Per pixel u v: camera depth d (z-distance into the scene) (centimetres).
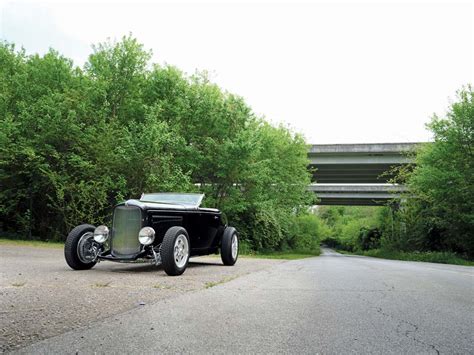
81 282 572
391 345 280
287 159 3447
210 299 456
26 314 356
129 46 2459
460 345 282
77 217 2014
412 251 3444
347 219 9519
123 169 2131
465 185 2792
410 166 3578
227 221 2703
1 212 2202
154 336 293
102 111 2267
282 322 344
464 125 2872
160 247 708
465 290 591
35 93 2380
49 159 2145
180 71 2703
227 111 2566
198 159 2495
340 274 832
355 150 4412
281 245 4047
